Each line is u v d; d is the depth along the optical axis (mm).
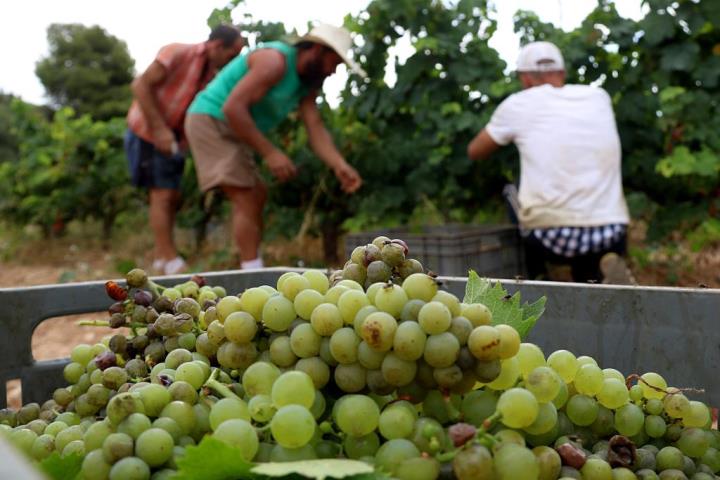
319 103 6469
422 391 952
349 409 913
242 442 876
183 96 5094
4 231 12453
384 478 813
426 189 5910
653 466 1113
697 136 5332
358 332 935
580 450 1023
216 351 1143
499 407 912
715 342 1424
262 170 6719
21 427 1204
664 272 6652
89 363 1298
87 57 36875
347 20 5902
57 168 10305
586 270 4207
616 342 1549
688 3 5133
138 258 9680
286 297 1027
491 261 4328
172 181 5551
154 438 900
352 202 6457
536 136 4055
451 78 5738
